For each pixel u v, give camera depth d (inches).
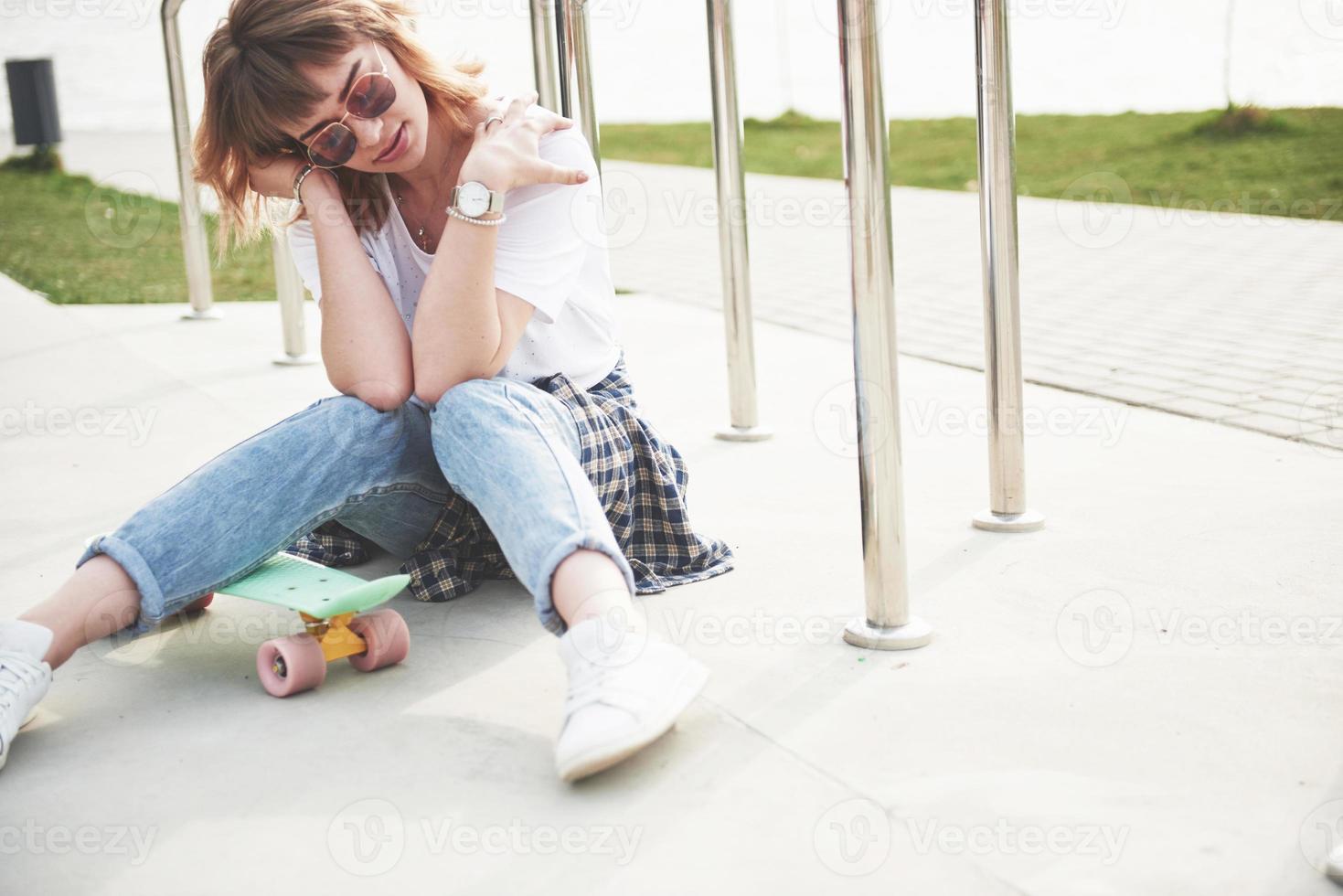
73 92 483.2
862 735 60.2
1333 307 170.2
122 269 240.7
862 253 65.9
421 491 78.2
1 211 304.8
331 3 71.4
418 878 50.4
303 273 82.8
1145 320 169.2
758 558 85.2
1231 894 46.8
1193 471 101.7
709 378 144.7
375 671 70.4
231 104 74.2
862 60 63.3
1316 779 54.4
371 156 73.5
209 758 61.0
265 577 70.8
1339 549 81.9
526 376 78.4
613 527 78.7
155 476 108.3
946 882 48.4
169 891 50.2
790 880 49.0
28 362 155.3
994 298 87.1
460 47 87.2
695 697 60.6
